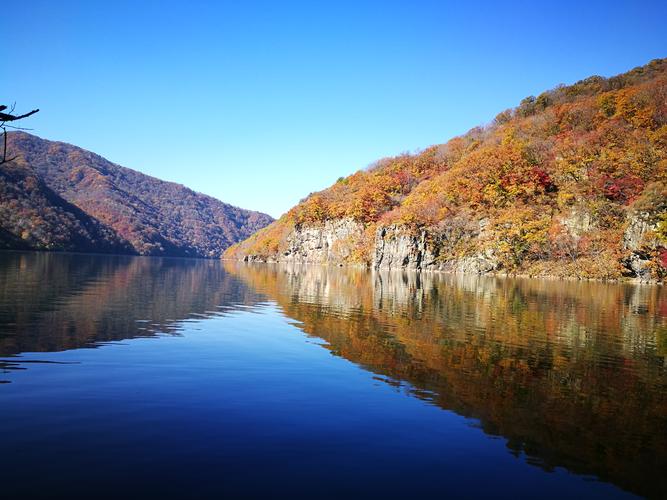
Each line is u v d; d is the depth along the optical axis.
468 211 104.00
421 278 70.69
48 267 61.25
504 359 15.66
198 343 16.75
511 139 129.50
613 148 97.00
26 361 13.16
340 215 144.00
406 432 9.07
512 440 8.95
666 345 19.08
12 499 6.08
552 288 52.50
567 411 10.74
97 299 28.25
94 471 6.98
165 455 7.61
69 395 10.42
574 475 7.70
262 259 173.25
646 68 154.50
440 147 169.12
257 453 7.85
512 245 86.75
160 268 85.06
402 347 17.08
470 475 7.49
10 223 155.38
